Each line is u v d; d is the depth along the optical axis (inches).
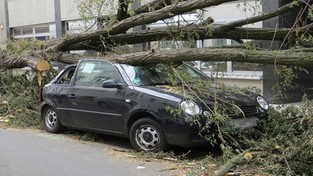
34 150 303.9
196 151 298.0
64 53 438.0
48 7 869.8
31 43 481.4
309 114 267.6
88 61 336.5
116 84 303.4
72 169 255.9
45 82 432.8
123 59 328.5
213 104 275.1
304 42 326.6
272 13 370.3
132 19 370.0
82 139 336.5
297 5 334.6
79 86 335.0
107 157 283.7
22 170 254.5
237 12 545.3
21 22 947.3
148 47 400.2
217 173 234.7
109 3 407.5
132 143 294.5
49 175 244.5
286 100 442.0
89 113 322.3
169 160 273.4
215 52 302.2
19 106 424.2
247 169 240.4
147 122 285.0
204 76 337.1
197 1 334.6
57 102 350.9
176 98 274.1
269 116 296.7
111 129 309.7
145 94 286.8
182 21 376.8
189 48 319.0
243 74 538.0
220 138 263.3
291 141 252.5
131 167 259.4
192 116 266.2
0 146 316.5
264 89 495.5
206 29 361.1
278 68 320.5
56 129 359.3
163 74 320.8
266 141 258.5
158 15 355.3
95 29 412.5
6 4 979.9
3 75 473.4
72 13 788.0
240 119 280.7
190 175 238.4
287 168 230.4
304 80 470.0
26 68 489.7
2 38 1002.7
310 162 236.1
